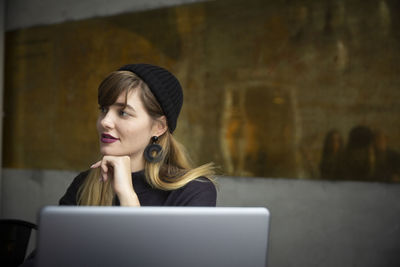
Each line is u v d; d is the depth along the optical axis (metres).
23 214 3.98
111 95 1.12
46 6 3.89
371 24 2.44
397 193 2.37
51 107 3.83
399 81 2.36
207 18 3.00
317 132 2.59
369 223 2.45
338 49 2.53
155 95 1.16
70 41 3.73
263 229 0.67
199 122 3.01
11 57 4.10
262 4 2.79
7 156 4.10
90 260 0.62
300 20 2.66
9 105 4.09
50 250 0.61
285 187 2.71
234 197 2.89
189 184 1.24
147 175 1.22
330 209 2.56
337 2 2.54
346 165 2.50
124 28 3.42
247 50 2.84
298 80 2.66
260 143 2.78
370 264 2.45
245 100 2.84
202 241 0.65
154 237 0.64
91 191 1.28
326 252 2.58
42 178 3.87
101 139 1.15
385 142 2.39
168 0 3.18
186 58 3.09
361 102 2.46
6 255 1.68
